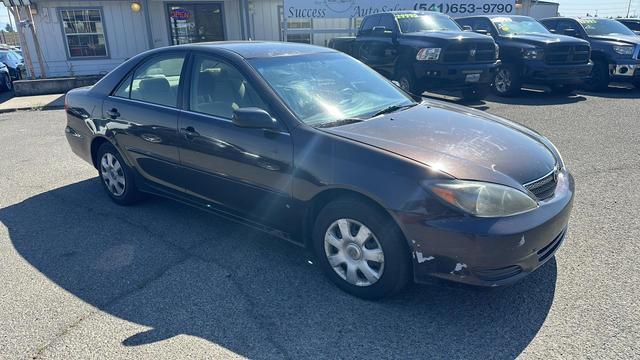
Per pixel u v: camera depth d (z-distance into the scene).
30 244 4.00
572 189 3.20
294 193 3.21
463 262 2.63
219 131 3.58
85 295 3.21
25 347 2.69
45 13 15.51
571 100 10.26
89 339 2.74
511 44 10.57
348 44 11.73
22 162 6.55
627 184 4.98
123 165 4.61
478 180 2.68
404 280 2.88
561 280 3.20
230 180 3.61
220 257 3.70
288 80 3.61
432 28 10.35
